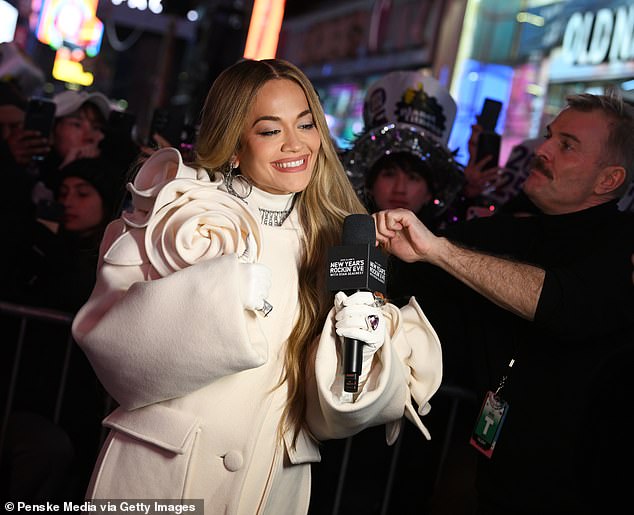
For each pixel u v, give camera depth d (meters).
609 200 2.53
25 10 12.42
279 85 2.11
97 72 12.28
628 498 2.12
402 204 3.52
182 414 1.96
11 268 3.55
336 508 3.10
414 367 2.12
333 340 1.97
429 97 3.64
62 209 3.68
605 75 6.54
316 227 2.22
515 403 2.41
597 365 2.33
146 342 1.85
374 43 9.71
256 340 1.92
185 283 1.84
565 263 2.52
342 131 10.02
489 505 2.45
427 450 3.30
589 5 6.81
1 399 3.42
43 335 3.47
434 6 8.62
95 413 3.42
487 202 3.81
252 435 1.99
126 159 3.94
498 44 7.80
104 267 2.03
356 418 1.92
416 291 2.76
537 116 7.15
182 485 1.94
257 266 1.86
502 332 2.52
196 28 10.59
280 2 8.98
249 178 2.18
